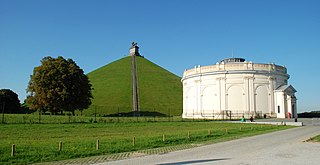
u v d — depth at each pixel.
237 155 20.00
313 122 65.38
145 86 141.62
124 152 21.80
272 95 87.31
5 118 57.53
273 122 63.50
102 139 29.73
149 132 39.34
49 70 76.88
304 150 22.23
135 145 24.89
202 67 93.38
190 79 97.38
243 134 36.78
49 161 18.11
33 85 79.31
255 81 86.62
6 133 35.47
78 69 81.88
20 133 35.78
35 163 17.47
